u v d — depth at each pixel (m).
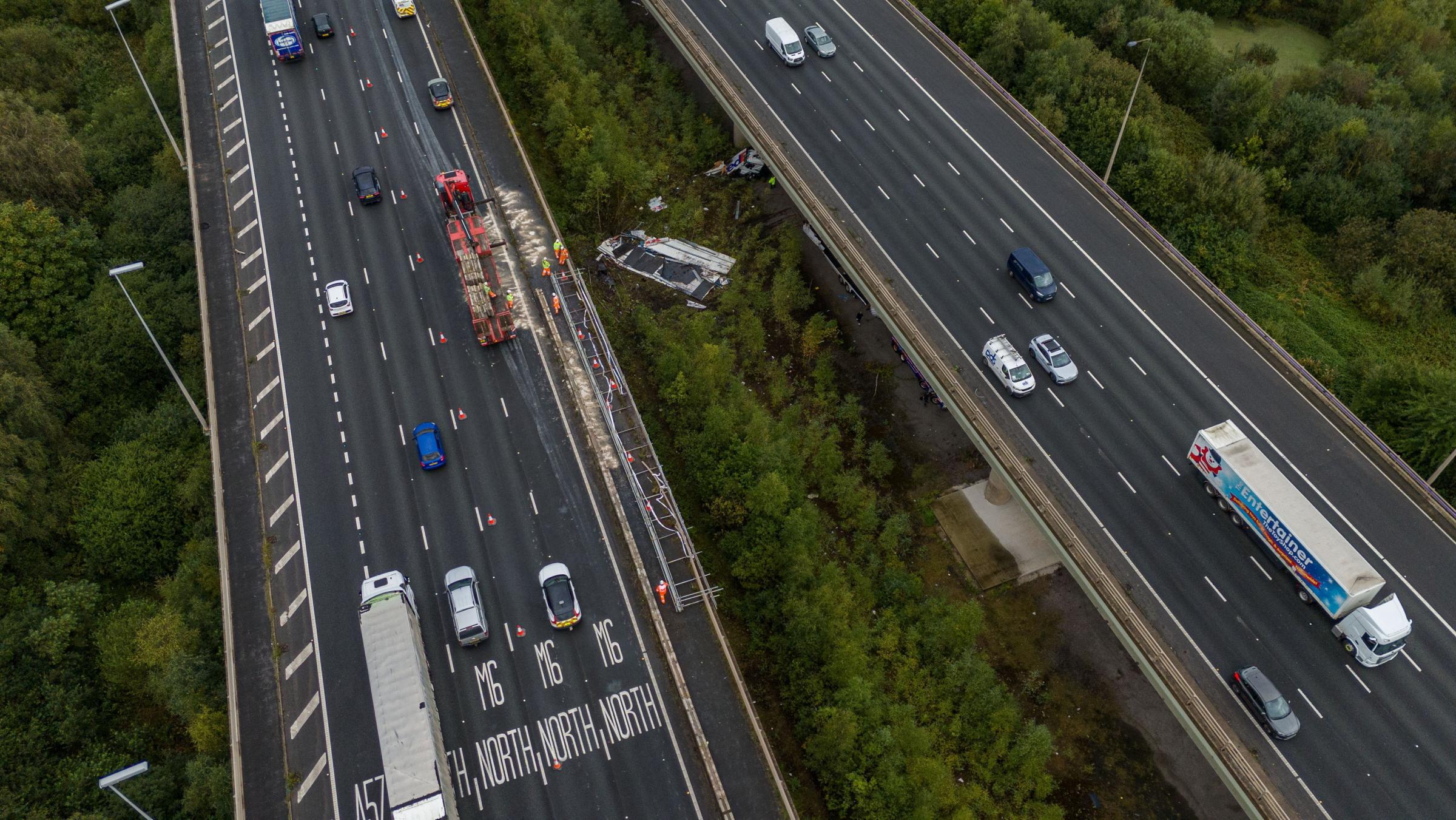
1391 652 59.44
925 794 60.28
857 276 80.25
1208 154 97.62
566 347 79.06
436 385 76.88
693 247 96.69
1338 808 55.69
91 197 96.00
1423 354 90.50
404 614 60.66
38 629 70.69
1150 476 69.38
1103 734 69.12
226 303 82.25
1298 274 97.12
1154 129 98.00
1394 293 92.38
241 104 97.19
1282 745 57.91
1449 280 92.25
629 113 104.62
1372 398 82.44
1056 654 72.81
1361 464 69.38
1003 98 94.50
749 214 99.88
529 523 69.62
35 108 105.81
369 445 73.56
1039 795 65.31
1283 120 103.88
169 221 92.75
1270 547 63.94
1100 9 113.75
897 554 77.62
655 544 67.06
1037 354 74.94
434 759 55.12
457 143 93.75
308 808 57.97
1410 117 104.50
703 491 75.62
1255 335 76.06
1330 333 91.75
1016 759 65.25
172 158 98.38
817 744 63.00
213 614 70.69
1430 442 76.75
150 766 67.38
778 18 103.06
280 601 66.19
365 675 62.75
